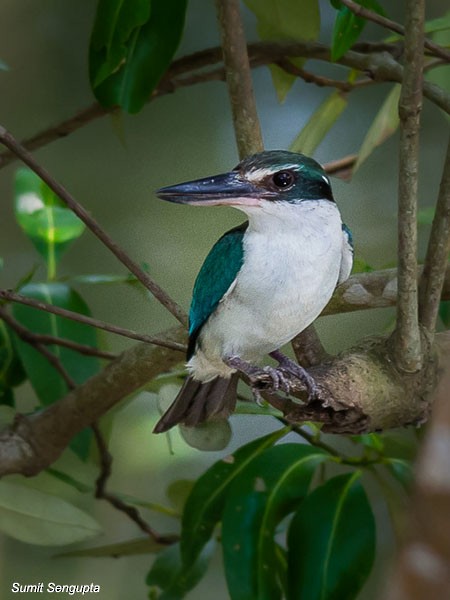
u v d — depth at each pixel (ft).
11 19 39.40
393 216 39.73
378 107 41.81
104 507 33.50
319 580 21.76
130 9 23.12
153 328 37.76
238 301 20.86
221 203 20.94
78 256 38.45
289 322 21.03
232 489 22.79
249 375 20.12
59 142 40.57
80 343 25.84
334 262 20.97
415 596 8.36
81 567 32.86
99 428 26.27
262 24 26.91
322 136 27.58
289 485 22.89
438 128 39.50
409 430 27.32
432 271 19.11
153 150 41.52
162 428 22.36
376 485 33.96
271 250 20.71
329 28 40.04
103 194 40.45
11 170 38.27
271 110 42.52
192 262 39.42
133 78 24.30
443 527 8.46
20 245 37.68
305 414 18.93
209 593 33.32
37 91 40.27
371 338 19.75
